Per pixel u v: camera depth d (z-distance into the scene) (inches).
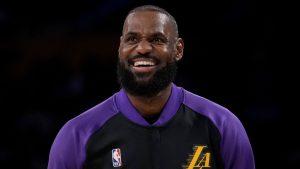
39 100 536.7
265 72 572.7
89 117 216.5
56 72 559.2
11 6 627.5
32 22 621.6
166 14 213.0
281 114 537.3
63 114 526.3
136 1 633.0
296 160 499.8
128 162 211.5
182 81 565.6
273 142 518.0
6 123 518.3
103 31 615.5
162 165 211.5
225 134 213.9
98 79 547.5
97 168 212.1
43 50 603.8
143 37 205.5
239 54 593.3
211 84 571.8
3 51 596.7
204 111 218.4
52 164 215.6
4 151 497.7
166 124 215.0
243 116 548.1
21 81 551.2
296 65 573.0
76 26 621.6
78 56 605.0
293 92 554.6
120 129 214.4
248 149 218.2
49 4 633.0
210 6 627.5
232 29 613.6
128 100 217.3
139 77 205.3
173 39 211.8
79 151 211.8
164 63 207.5
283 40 593.3
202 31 617.6
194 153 212.1
